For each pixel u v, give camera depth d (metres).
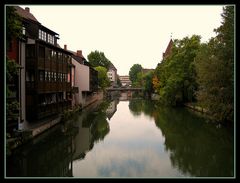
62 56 31.59
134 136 24.66
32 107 23.53
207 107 28.11
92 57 92.75
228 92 25.75
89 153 19.14
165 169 15.31
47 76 26.38
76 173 15.01
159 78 64.19
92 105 57.00
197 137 23.56
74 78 45.88
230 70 25.39
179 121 32.75
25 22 23.27
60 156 18.52
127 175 14.42
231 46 25.33
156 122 32.81
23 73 22.84
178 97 47.53
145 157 17.83
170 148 20.02
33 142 21.47
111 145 21.39
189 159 17.14
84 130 27.80
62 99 32.78
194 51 43.72
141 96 102.44
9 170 15.71
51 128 27.19
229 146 20.16
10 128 19.28
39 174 14.98
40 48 24.69
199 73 29.50
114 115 40.44
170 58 51.06
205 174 14.33
